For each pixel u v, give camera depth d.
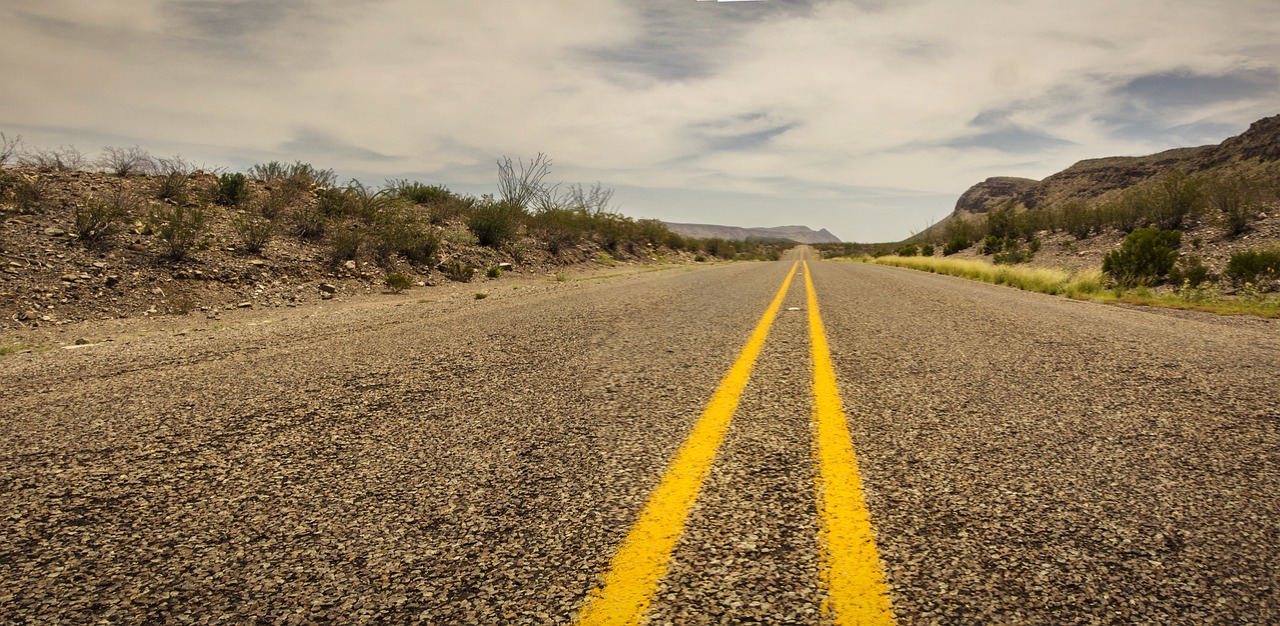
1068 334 5.36
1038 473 2.13
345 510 1.86
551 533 1.70
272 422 2.78
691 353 4.49
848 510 1.83
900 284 12.53
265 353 4.54
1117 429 2.63
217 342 5.12
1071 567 1.51
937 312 7.13
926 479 2.07
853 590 1.41
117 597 1.42
